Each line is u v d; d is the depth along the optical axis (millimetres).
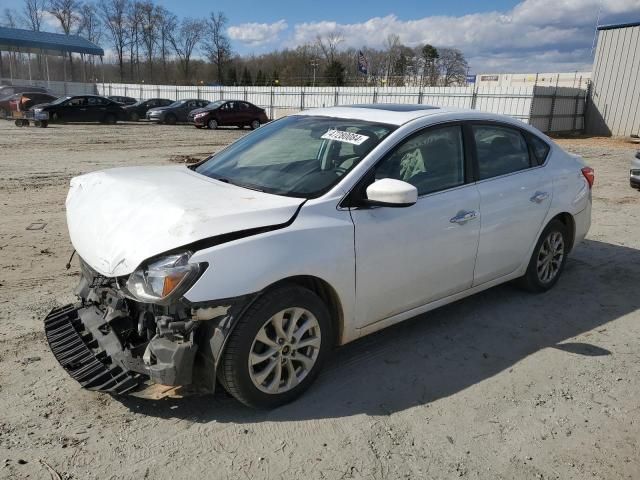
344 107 4352
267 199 3176
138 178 3666
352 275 3238
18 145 16156
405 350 3854
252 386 2943
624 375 3613
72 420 2934
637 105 26266
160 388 2949
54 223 6984
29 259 5523
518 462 2738
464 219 3848
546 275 4934
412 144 3686
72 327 3439
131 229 2947
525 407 3215
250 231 2885
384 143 3529
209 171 3955
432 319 4383
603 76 27375
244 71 80250
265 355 2973
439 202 3715
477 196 3984
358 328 3422
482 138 4219
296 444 2809
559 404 3256
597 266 5879
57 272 5180
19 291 4660
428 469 2664
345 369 3566
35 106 25422
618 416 3154
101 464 2613
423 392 3334
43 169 11516
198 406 3105
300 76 77812
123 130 24469
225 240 2805
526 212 4414
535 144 4734
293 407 3125
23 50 51062
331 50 77375
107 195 3414
